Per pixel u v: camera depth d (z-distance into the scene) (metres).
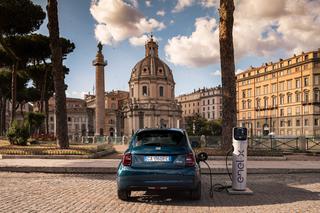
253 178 11.70
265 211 6.56
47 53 39.06
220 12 18.23
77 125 123.31
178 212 6.50
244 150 8.68
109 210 6.65
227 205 7.14
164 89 114.00
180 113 116.31
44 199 7.73
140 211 6.57
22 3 30.62
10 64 39.16
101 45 57.22
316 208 6.80
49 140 31.23
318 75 77.69
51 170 13.45
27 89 57.53
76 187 9.58
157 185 7.03
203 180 11.26
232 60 18.06
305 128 80.00
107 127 127.69
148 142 7.44
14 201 7.47
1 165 13.88
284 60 87.38
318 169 13.41
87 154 18.25
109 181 10.88
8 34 34.00
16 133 23.44
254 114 97.94
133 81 113.75
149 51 119.50
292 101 84.00
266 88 93.44
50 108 123.56
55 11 19.67
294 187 9.64
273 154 18.08
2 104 58.31
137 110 109.31
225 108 17.95
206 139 25.44
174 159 7.16
